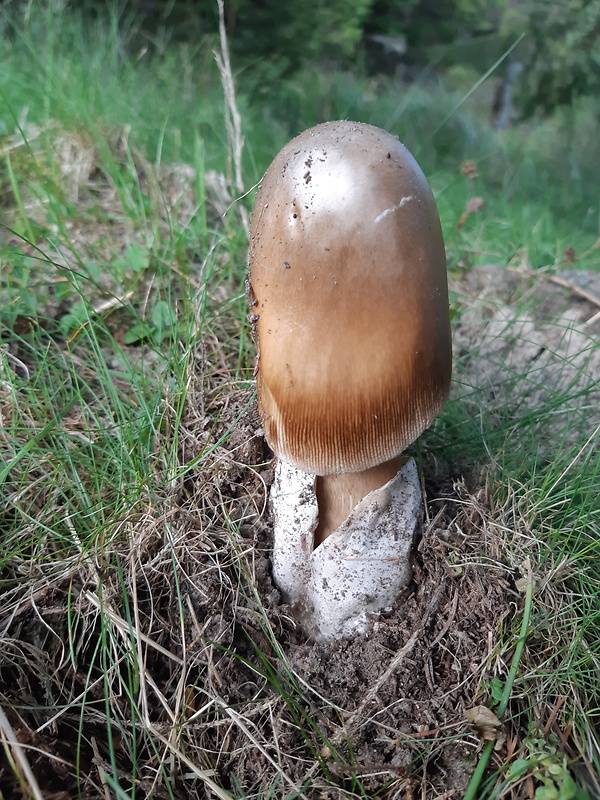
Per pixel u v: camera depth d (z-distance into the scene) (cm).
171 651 16
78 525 17
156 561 17
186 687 15
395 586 16
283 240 12
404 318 12
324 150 12
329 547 16
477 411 23
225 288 25
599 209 59
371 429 13
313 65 60
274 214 12
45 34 40
